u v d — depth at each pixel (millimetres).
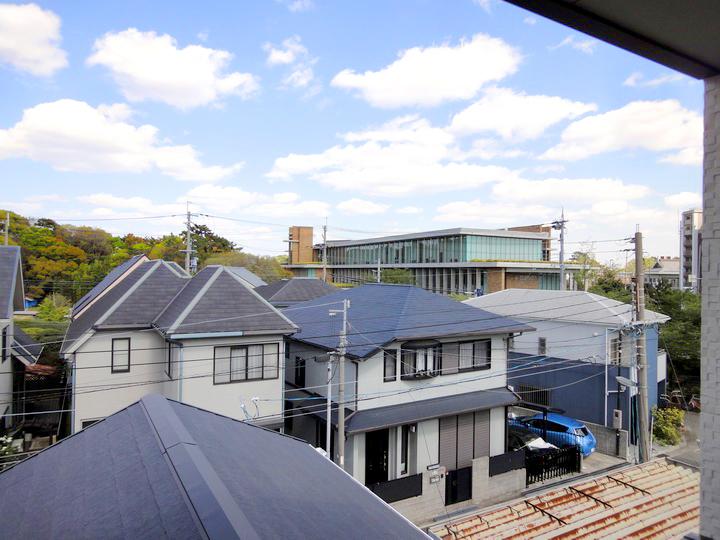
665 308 26500
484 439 17000
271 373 15617
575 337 21938
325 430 16234
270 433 5641
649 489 9312
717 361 3270
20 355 18219
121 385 14906
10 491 3957
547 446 18016
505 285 44156
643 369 14812
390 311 17938
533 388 23156
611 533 7633
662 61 2525
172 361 15125
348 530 3223
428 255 51500
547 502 8750
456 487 14945
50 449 4613
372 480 15195
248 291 16266
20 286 19625
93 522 2809
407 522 4109
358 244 61188
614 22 2082
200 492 2736
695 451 19047
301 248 66938
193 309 14953
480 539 7465
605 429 19234
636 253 15258
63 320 30500
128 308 16125
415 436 15414
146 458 3434
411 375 15930
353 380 15227
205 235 55344
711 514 3307
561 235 31531
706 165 3217
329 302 21781
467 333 16531
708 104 3115
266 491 3311
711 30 2166
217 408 14758
